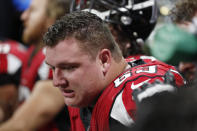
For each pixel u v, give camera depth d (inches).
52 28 119.0
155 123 55.7
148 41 187.0
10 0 449.1
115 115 111.7
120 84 117.1
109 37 124.0
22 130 221.9
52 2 232.8
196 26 152.4
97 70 119.7
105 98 117.2
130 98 110.2
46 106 219.3
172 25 163.8
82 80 118.0
